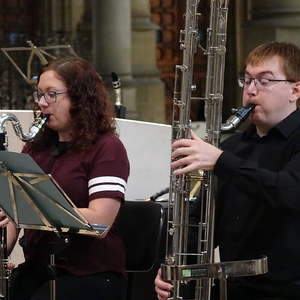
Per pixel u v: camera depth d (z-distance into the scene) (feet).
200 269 26.27
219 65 26.68
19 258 42.52
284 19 92.94
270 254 27.32
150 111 95.96
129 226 33.55
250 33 94.48
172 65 105.29
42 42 95.61
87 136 30.58
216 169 25.98
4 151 27.81
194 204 27.99
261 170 25.98
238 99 95.25
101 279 30.66
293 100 27.68
